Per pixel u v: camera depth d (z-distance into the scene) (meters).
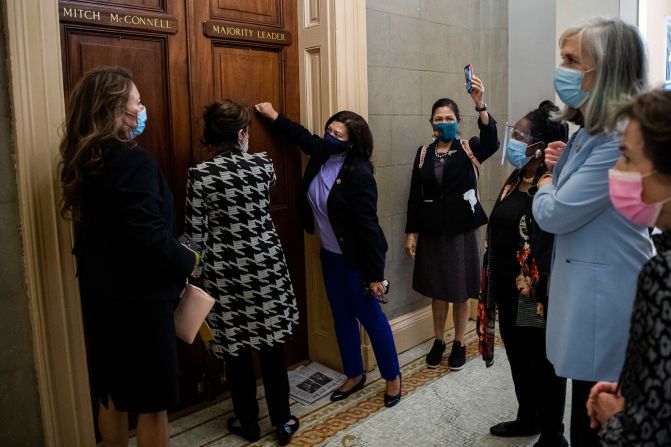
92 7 2.22
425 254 3.12
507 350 2.34
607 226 1.52
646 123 1.01
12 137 1.93
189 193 2.22
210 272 2.27
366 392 2.90
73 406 2.12
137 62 2.38
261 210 2.32
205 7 2.57
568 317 1.60
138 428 1.90
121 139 1.73
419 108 3.39
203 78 2.58
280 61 2.90
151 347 1.77
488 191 3.82
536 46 3.54
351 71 2.89
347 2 2.83
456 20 3.56
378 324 2.70
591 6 3.60
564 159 1.69
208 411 2.72
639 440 0.91
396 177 3.29
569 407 2.70
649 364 0.90
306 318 3.24
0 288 1.94
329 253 2.72
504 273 2.22
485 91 3.77
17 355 2.00
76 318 2.09
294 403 2.79
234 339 2.31
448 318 3.64
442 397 2.83
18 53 1.88
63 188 1.76
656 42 4.20
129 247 1.74
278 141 2.92
